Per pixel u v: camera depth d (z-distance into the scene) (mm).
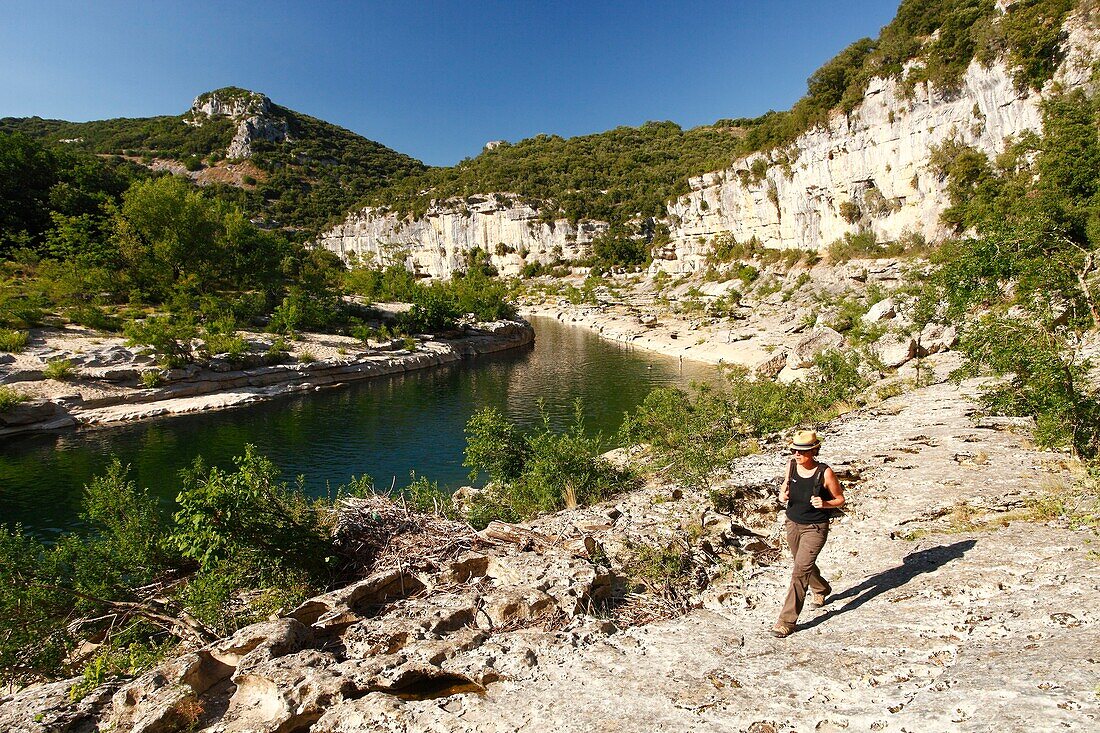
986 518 7922
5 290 49719
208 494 9703
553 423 35938
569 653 5766
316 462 28734
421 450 30625
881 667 4566
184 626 9320
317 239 198875
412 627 6367
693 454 12531
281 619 6391
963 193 58906
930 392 19312
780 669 4832
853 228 78875
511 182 187125
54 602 10203
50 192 79625
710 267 112812
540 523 10508
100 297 60781
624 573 8039
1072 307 11312
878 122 72812
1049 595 5219
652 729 4188
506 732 4395
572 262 162875
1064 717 3260
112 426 35750
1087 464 9438
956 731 3432
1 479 26484
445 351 64250
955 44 61469
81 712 5246
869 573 6859
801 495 5672
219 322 50781
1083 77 49656
